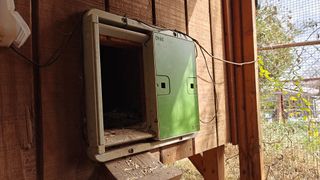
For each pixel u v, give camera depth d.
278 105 2.80
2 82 0.68
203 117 1.50
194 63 1.35
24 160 0.71
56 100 0.79
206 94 1.54
